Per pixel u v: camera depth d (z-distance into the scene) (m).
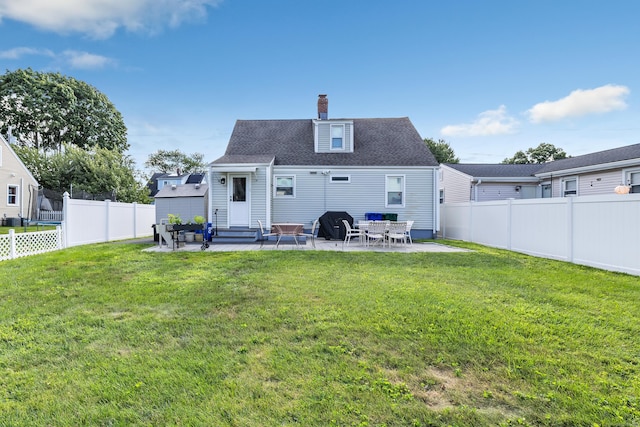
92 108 33.25
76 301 4.39
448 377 2.52
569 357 2.82
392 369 2.63
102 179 23.48
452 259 7.95
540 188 17.58
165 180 36.84
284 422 2.00
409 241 12.43
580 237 7.22
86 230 10.89
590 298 4.55
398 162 13.84
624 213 6.20
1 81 29.75
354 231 12.93
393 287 5.13
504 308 4.09
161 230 9.60
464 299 4.48
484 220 11.41
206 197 13.12
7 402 2.18
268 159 12.81
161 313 3.95
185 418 2.03
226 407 2.13
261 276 5.91
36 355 2.85
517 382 2.44
